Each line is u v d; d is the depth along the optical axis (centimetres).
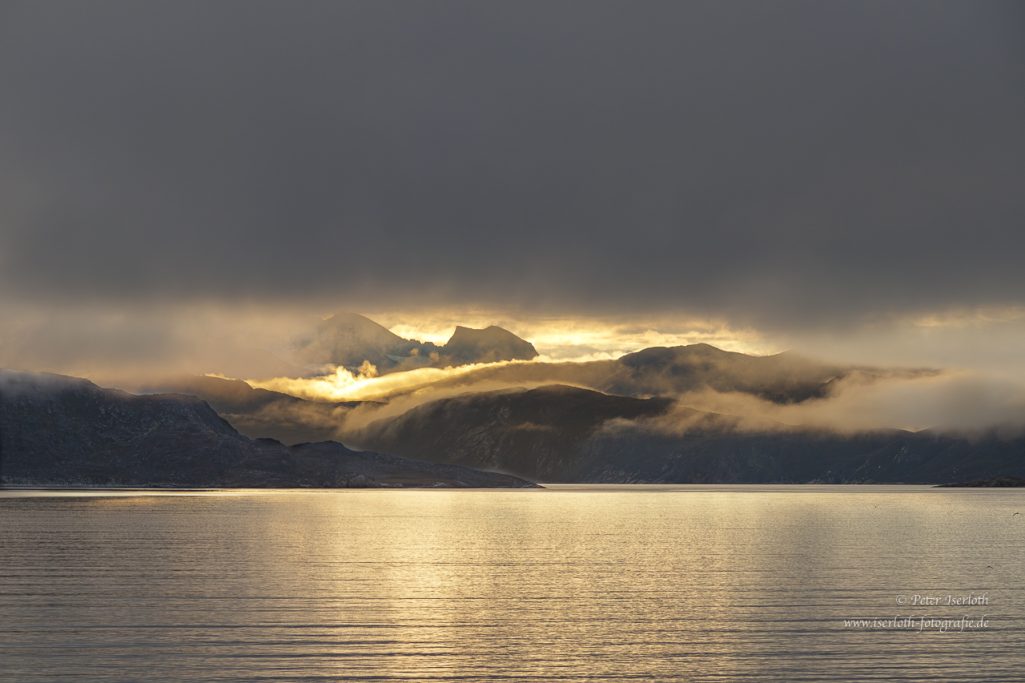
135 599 7425
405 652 5675
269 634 6119
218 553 11050
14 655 5538
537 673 5262
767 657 5631
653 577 9075
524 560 10681
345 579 8719
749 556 11200
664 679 5166
